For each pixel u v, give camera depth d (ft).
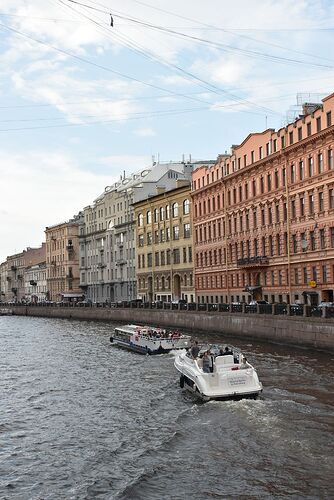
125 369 115.75
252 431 63.72
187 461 56.03
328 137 163.12
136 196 321.73
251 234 212.02
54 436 68.28
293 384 87.10
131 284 331.98
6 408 83.71
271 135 195.83
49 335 208.44
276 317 137.59
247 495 47.67
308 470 52.08
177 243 277.64
